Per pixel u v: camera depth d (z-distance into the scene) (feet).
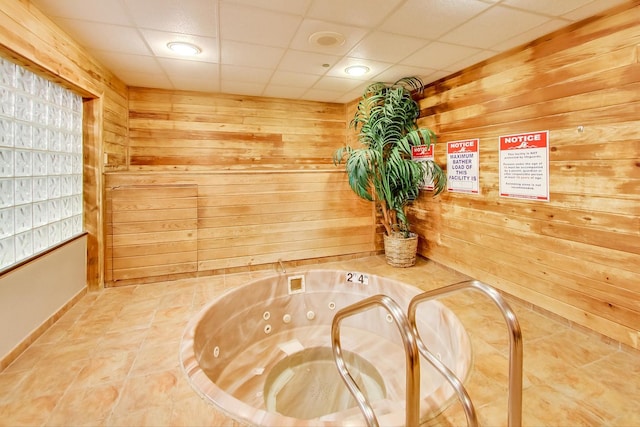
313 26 7.14
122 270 9.61
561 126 6.98
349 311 4.69
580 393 4.97
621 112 5.94
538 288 7.69
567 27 6.81
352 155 10.46
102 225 9.22
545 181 7.39
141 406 4.67
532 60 7.59
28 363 5.76
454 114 10.01
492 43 7.79
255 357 8.65
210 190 10.44
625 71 5.86
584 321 6.75
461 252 10.06
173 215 10.04
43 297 6.88
